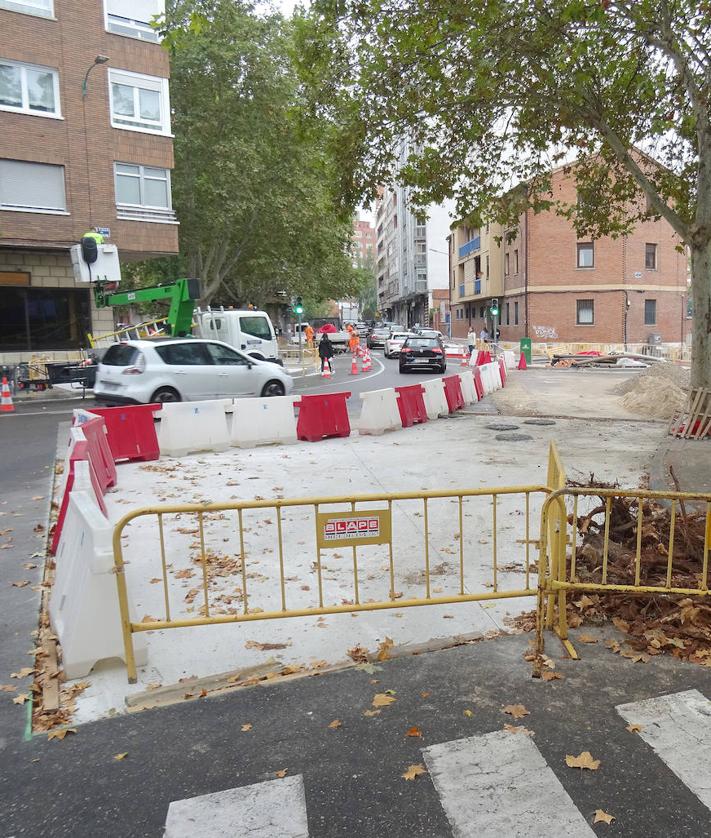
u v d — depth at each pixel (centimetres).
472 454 1034
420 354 2759
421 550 609
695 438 1130
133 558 597
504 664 406
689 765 312
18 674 404
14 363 2297
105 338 2419
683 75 1038
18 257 2317
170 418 1068
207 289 3425
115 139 2406
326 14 1031
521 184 1373
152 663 418
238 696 376
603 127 1159
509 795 293
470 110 1152
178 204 3125
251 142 2983
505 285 4603
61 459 1066
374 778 306
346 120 1184
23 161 2219
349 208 1268
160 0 2494
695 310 1163
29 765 320
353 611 433
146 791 301
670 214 1156
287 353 4450
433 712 357
